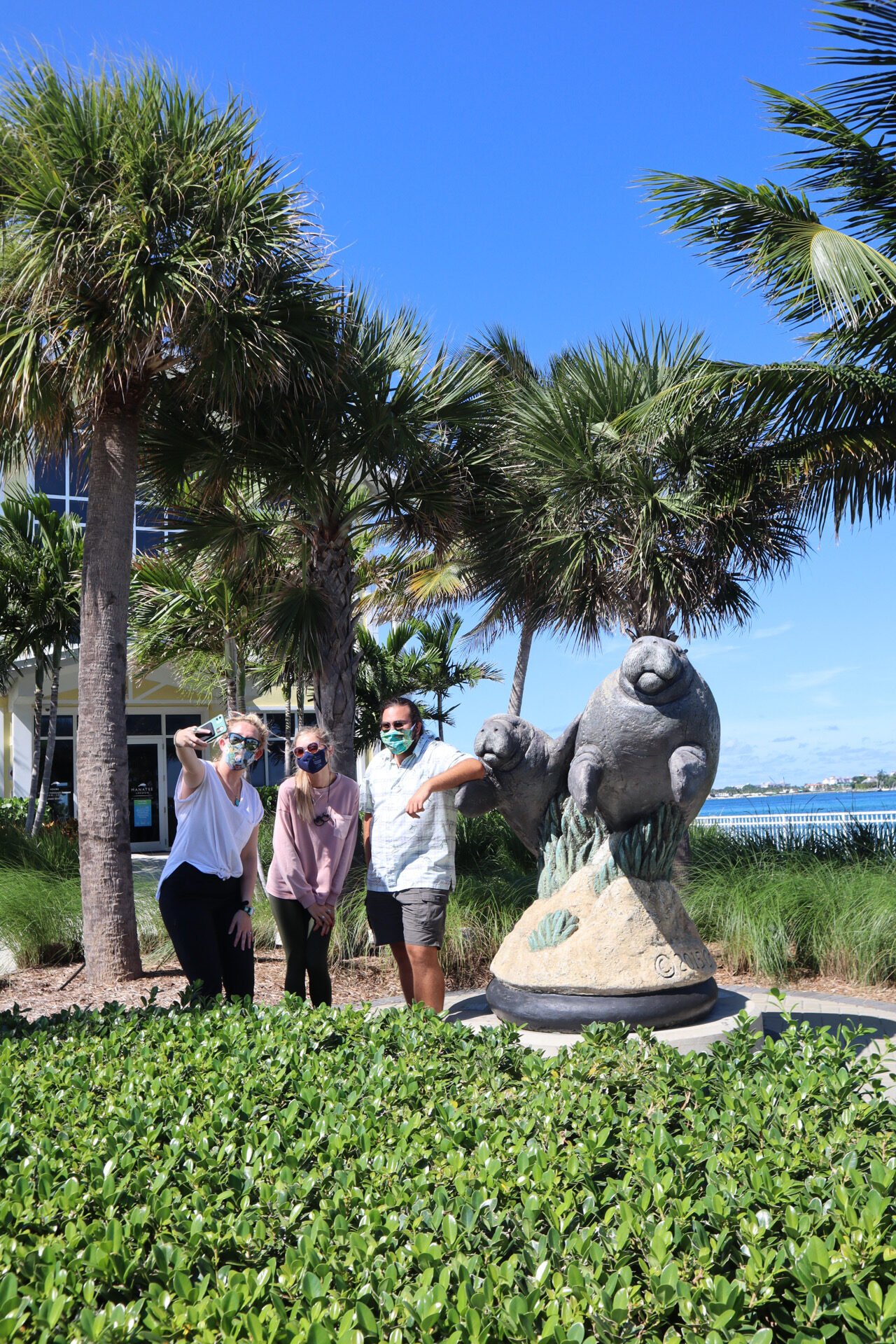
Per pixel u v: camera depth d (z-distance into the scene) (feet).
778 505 30.07
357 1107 6.73
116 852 20.98
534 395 30.83
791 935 21.68
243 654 34.42
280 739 62.90
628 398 29.22
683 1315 3.96
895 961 20.21
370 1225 4.74
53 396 21.22
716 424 27.40
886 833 27.37
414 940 12.53
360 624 49.37
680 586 29.37
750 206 24.70
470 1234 4.74
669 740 11.28
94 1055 8.21
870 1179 5.07
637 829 12.06
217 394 22.08
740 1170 5.30
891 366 25.86
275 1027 8.87
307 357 22.44
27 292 20.33
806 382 24.93
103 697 21.31
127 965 20.77
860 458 26.30
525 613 35.86
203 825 11.92
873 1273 4.23
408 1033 8.48
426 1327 3.87
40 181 19.99
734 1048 7.89
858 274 20.25
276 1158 5.75
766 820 36.86
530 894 24.43
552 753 12.46
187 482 26.81
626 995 11.40
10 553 41.75
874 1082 6.84
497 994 12.21
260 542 27.32
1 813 50.31
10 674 50.67
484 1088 7.25
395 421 24.57
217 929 12.25
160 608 34.09
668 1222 4.55
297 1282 4.34
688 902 23.56
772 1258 4.29
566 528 29.71
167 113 21.24
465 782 12.25
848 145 24.03
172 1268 4.47
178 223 20.68
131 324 19.63
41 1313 4.02
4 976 22.65
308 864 13.07
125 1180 5.36
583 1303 4.08
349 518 26.50
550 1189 5.15
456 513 27.12
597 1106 6.47
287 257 21.76
